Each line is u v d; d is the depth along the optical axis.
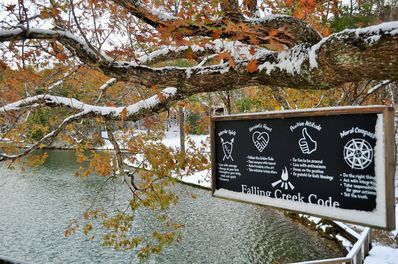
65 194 16.84
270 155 2.91
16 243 11.40
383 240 9.60
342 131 2.46
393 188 2.19
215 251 10.58
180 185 18.42
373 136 2.29
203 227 12.52
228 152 3.24
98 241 11.46
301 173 2.69
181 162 5.36
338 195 2.47
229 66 2.85
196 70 2.96
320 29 4.34
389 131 2.20
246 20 2.64
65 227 12.68
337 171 2.48
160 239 5.74
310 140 2.64
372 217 2.27
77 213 14.12
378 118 2.26
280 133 2.84
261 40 2.74
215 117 3.30
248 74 2.80
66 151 31.48
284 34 2.62
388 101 9.40
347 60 2.16
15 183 19.28
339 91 8.93
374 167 2.28
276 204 2.83
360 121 2.36
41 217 13.75
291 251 10.34
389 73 2.08
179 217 13.59
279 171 2.84
